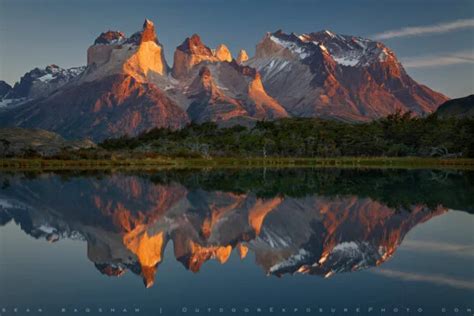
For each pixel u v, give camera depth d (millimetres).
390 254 42469
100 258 41406
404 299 31172
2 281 34594
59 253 43156
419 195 88812
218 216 66188
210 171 180000
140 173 168750
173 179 137625
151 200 85438
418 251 43375
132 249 45250
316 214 66562
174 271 37656
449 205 74312
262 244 47625
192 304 30500
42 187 111812
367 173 159125
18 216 66625
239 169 192625
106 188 109562
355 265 38969
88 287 33469
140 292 32562
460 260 40031
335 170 179750
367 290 32844
